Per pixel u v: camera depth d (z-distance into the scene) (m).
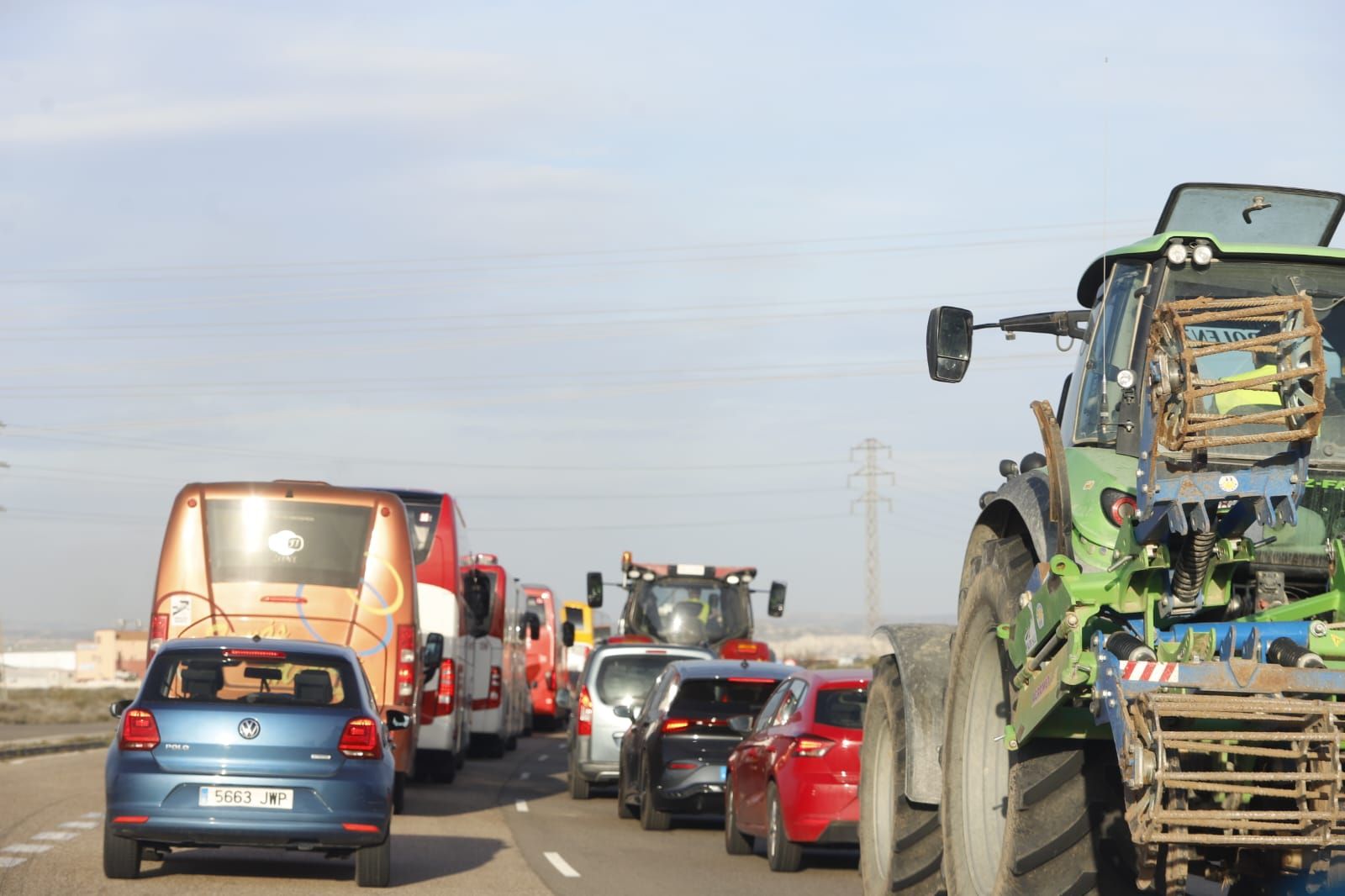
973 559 10.41
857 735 17.14
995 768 9.70
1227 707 7.37
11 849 17.02
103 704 95.12
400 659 22.39
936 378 11.30
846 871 17.92
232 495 22.39
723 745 21.72
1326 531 8.64
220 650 15.55
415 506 28.98
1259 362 8.65
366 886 15.44
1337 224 9.41
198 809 14.87
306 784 15.03
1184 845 7.47
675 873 17.27
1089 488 8.95
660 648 28.36
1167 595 8.30
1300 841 7.34
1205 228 9.55
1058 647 8.61
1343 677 7.47
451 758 29.84
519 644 48.12
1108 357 9.51
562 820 23.69
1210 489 7.64
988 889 9.62
